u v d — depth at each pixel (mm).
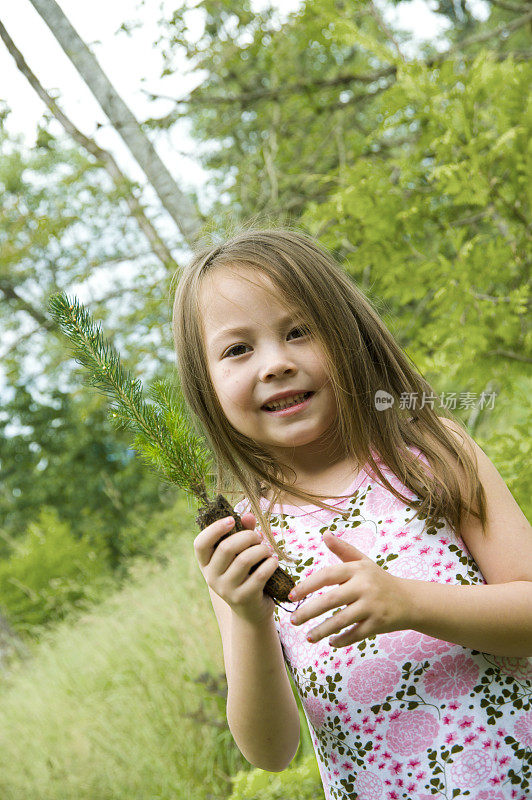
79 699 5141
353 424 1348
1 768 4832
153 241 4742
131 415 1147
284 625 1395
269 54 4340
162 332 4426
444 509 1337
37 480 14117
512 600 1147
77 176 4793
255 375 1298
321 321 1348
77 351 1173
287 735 1304
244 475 1512
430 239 2842
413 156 2738
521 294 2338
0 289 8719
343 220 2762
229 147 6129
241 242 1452
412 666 1258
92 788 4059
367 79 4520
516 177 2533
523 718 1237
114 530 12477
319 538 1403
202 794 3479
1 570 9867
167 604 5031
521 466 2295
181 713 3947
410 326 2783
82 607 8820
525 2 4684
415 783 1229
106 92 3975
